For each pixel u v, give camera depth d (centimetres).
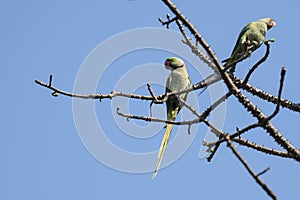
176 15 830
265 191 652
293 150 898
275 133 901
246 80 903
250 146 916
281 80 727
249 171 658
